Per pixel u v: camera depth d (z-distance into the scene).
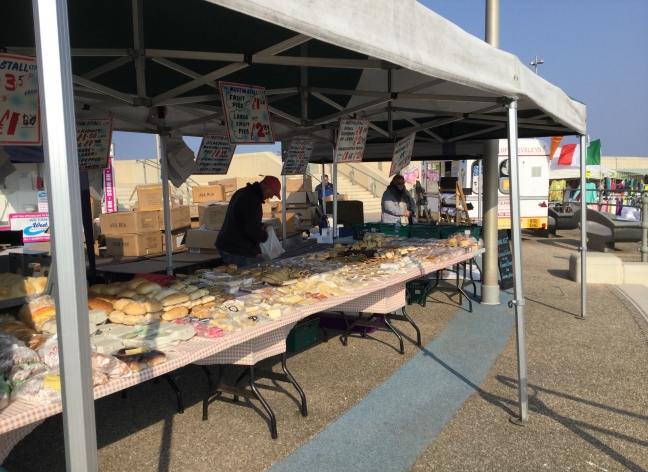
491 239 7.17
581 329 6.03
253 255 5.95
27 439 3.51
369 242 6.71
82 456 1.60
